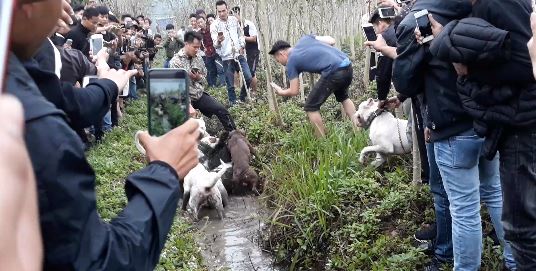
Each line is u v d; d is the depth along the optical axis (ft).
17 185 2.80
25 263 2.84
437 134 11.76
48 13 5.21
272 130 27.84
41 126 4.49
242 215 21.72
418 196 16.90
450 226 13.30
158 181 5.56
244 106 35.19
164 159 5.77
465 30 9.80
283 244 18.54
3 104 2.92
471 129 11.28
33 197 2.94
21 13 5.07
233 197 23.67
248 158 23.99
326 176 19.20
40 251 2.97
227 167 23.40
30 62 5.91
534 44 7.49
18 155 2.84
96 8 23.30
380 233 16.33
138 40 44.11
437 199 13.32
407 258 14.20
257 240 19.57
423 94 12.19
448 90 11.22
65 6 9.36
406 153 19.70
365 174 19.54
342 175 19.49
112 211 19.21
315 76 33.65
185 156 5.93
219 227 20.90
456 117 11.27
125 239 5.02
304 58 23.80
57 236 4.49
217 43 37.42
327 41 24.80
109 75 8.91
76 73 14.47
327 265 16.47
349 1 45.39
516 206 10.00
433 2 11.43
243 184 23.48
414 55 11.55
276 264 18.19
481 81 9.99
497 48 9.39
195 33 27.68
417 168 17.17
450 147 11.57
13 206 2.74
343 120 25.58
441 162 11.90
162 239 5.40
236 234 20.21
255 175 23.38
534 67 7.46
